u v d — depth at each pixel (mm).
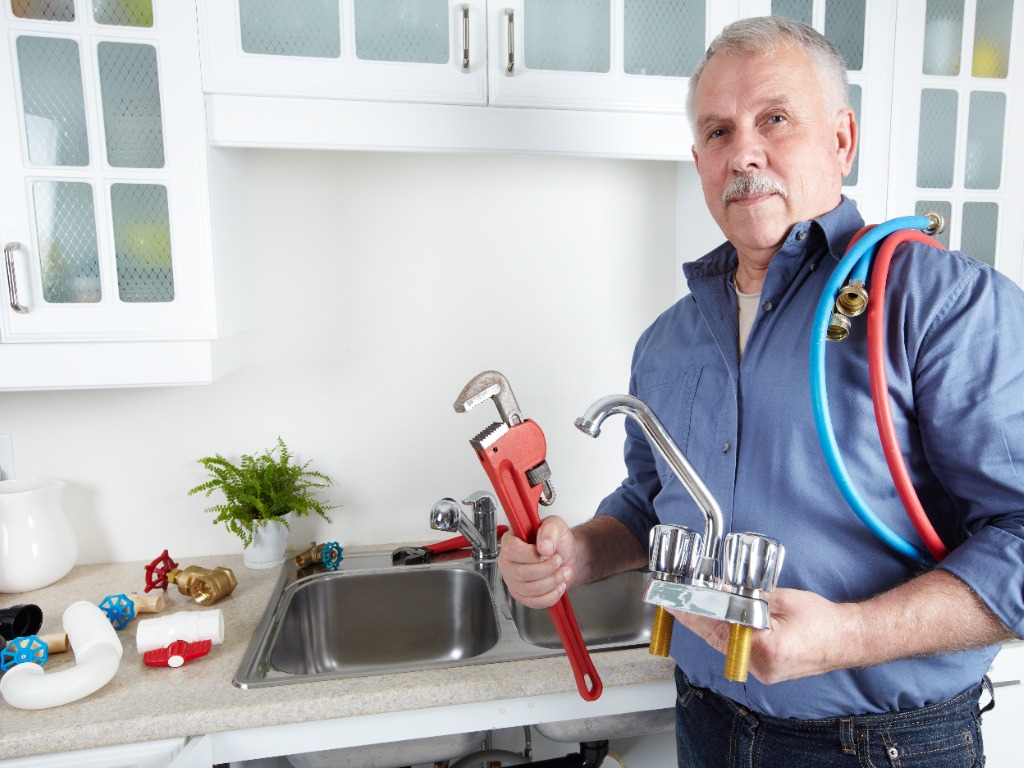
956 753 882
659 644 762
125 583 1511
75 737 1005
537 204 1738
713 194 980
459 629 1580
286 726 1087
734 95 926
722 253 1074
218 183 1365
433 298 1717
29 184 1235
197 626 1205
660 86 1376
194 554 1667
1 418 1563
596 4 1348
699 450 998
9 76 1204
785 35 935
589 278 1782
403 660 1564
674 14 1380
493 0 1298
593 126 1371
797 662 703
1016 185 1555
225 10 1245
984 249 1565
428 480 1755
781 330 936
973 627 728
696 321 1091
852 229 937
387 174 1669
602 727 1238
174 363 1322
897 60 1461
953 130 1516
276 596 1439
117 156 1267
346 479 1722
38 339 1267
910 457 849
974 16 1487
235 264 1493
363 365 1704
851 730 882
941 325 812
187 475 1651
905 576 849
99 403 1600
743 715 965
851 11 1439
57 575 1483
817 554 876
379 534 1747
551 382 1791
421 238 1697
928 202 1523
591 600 1559
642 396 1116
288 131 1289
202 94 1263
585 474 1829
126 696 1083
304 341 1677
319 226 1655
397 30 1300
